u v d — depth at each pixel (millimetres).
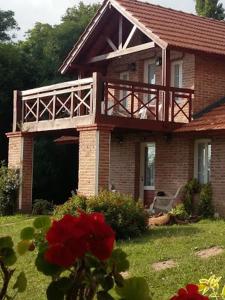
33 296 8289
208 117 16234
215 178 15953
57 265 2227
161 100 16750
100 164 14680
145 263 9977
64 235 2184
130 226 12531
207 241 11391
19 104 18500
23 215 17422
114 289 2297
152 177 18406
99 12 18078
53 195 25781
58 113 17094
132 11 17312
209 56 16594
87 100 17344
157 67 18344
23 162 18203
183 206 15688
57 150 25766
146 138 18234
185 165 16812
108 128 14836
